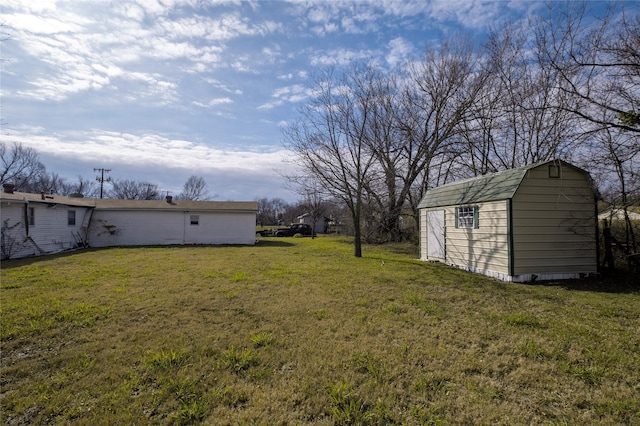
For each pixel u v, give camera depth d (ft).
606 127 23.65
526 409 9.03
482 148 58.03
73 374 11.00
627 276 28.50
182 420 8.54
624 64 22.22
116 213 66.18
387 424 8.45
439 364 11.67
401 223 73.97
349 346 13.24
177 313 17.72
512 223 27.12
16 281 26.16
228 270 31.91
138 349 12.99
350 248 59.67
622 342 13.52
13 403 9.33
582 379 10.64
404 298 20.94
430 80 63.31
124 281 26.13
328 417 8.75
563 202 28.09
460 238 34.19
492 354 12.51
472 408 9.06
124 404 9.28
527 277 27.07
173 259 41.34
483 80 55.83
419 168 66.49
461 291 23.07
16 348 13.25
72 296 21.16
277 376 10.89
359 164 45.52
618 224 30.48
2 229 42.52
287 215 188.85
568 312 18.03
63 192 157.58
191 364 11.69
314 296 21.43
